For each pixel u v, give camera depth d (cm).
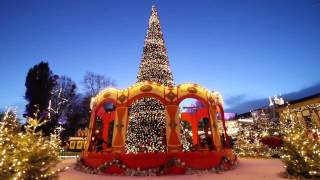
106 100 1516
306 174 1052
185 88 1462
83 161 1441
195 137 2272
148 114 1622
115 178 1112
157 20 1917
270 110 3753
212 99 1577
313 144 1048
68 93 4281
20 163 762
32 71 3769
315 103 2623
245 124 3203
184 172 1199
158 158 1238
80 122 4056
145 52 1816
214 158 1320
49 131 2942
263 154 2197
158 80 1717
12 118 975
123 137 1366
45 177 898
